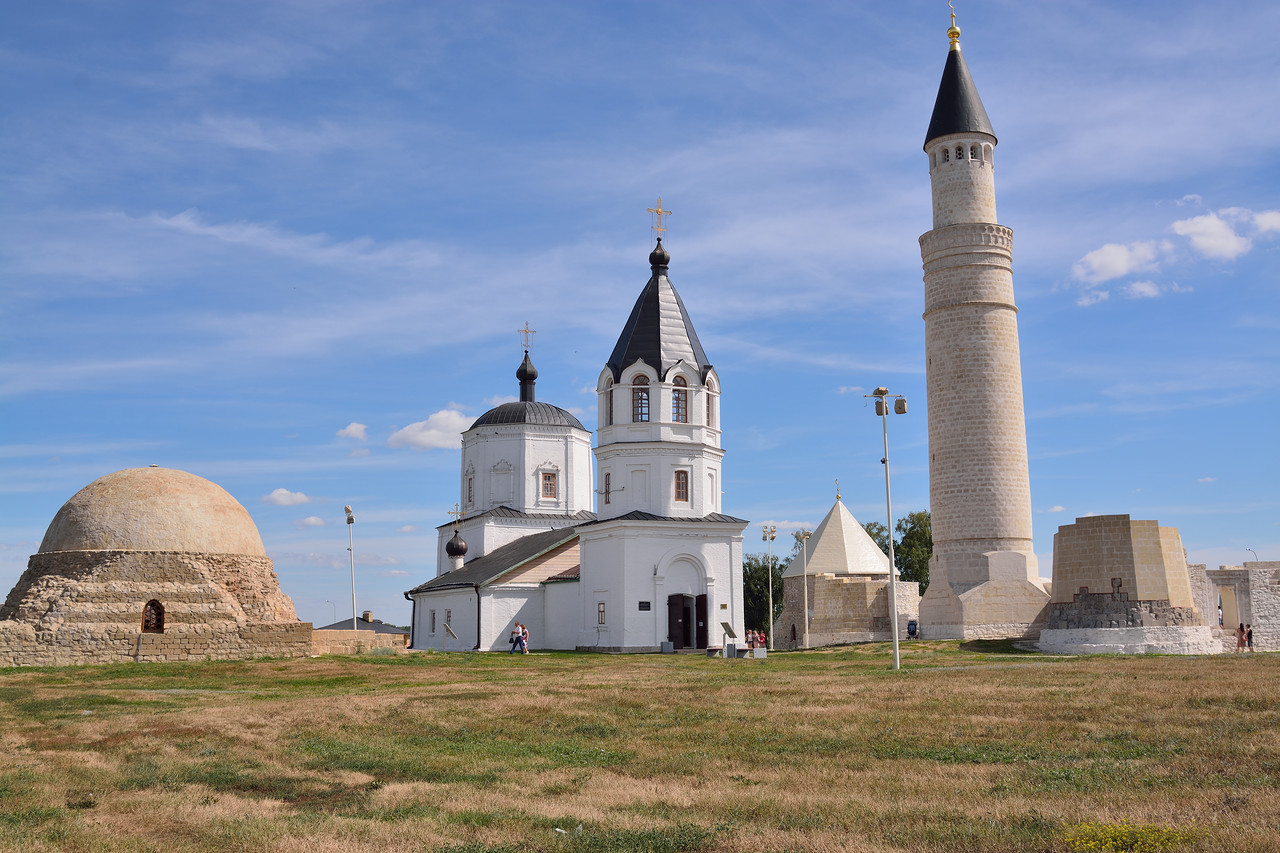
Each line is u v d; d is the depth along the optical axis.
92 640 40.69
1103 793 13.52
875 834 11.86
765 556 102.94
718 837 12.05
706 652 50.53
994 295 52.91
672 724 21.94
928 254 54.59
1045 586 55.53
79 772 17.31
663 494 55.75
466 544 77.06
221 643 42.44
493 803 14.35
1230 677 27.42
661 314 58.06
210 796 15.27
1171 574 44.09
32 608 41.72
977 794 13.91
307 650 43.97
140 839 12.55
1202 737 17.69
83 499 45.91
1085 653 43.06
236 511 48.38
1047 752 16.98
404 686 32.25
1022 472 52.50
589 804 14.17
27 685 33.78
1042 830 11.70
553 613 60.75
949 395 52.97
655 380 56.47
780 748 18.44
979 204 53.75
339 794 15.27
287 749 19.61
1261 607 50.84
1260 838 10.77
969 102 54.34
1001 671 32.41
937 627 52.34
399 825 13.02
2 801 14.95
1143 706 22.03
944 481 52.94
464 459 80.44
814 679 31.62
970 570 51.75
